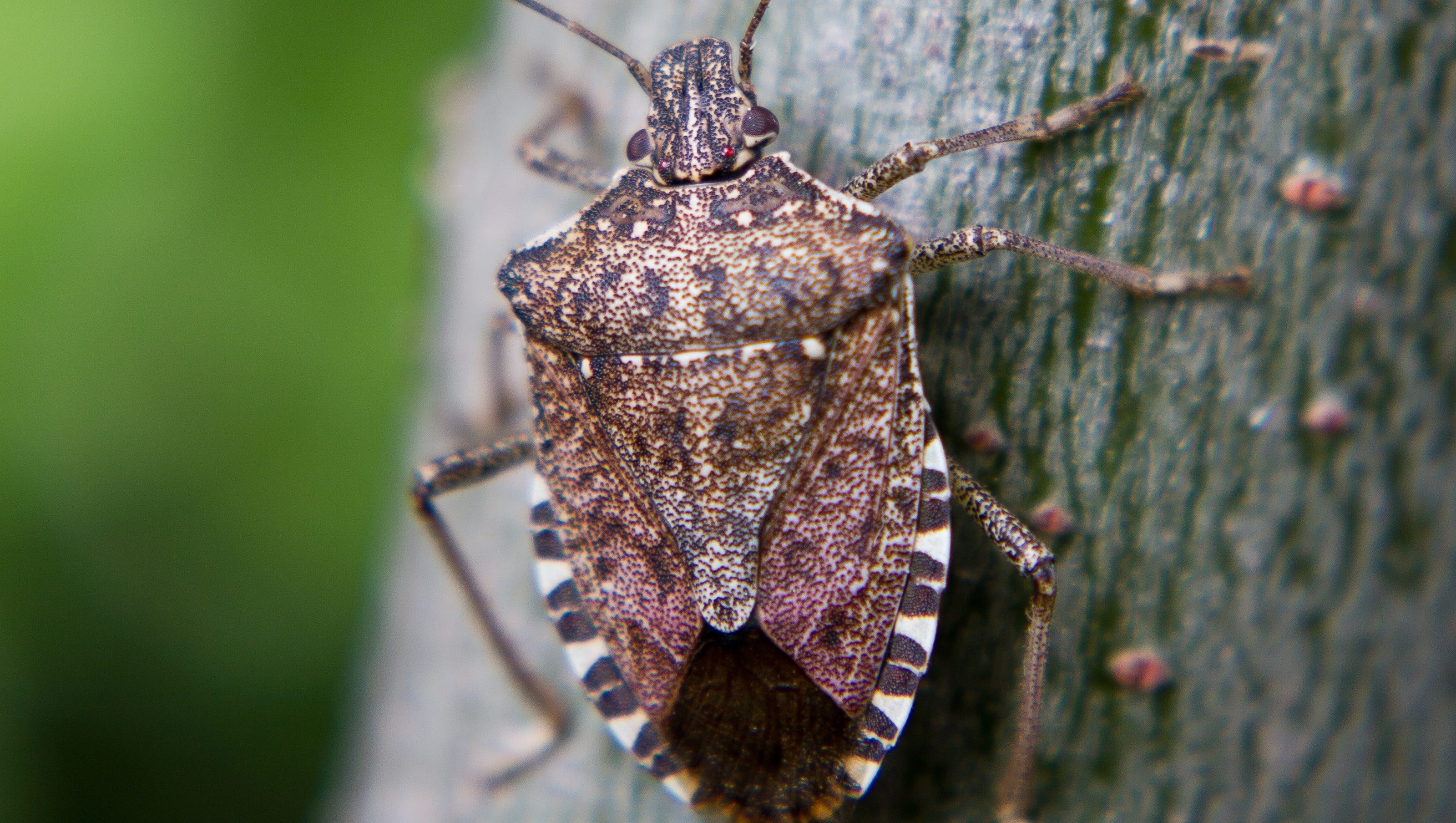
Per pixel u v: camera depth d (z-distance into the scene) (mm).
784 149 73
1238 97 70
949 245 71
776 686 71
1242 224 70
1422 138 70
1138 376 71
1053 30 70
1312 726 71
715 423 71
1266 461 70
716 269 71
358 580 94
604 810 75
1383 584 71
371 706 83
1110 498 71
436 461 75
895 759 73
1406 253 70
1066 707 72
